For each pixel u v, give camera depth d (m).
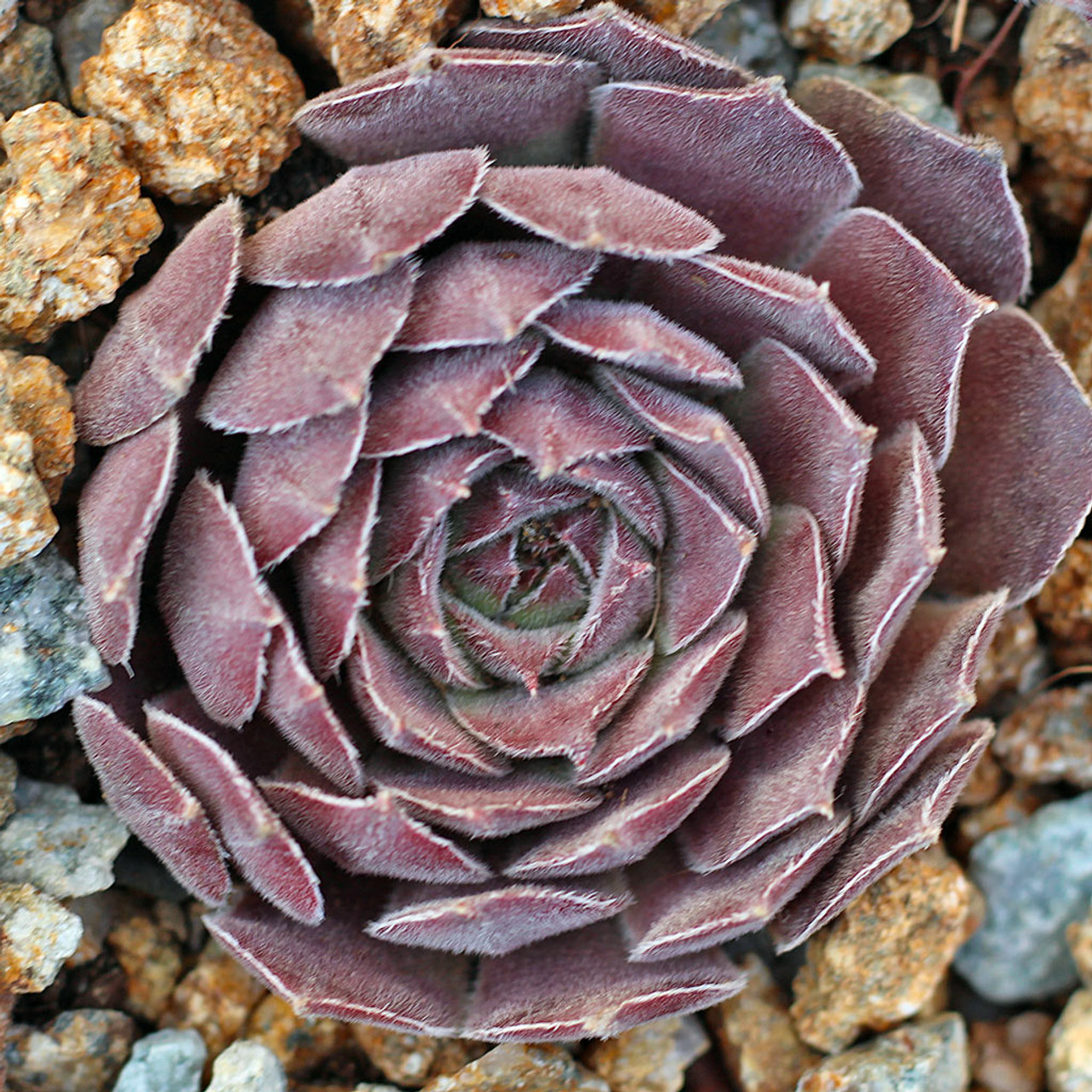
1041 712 0.29
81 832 0.27
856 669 0.26
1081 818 0.28
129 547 0.25
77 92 0.27
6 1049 0.27
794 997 0.28
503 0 0.27
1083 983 0.28
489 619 0.26
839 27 0.29
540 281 0.25
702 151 0.26
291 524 0.25
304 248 0.25
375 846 0.26
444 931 0.26
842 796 0.26
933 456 0.26
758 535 0.26
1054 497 0.27
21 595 0.26
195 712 0.26
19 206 0.26
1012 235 0.27
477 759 0.26
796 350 0.26
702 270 0.26
